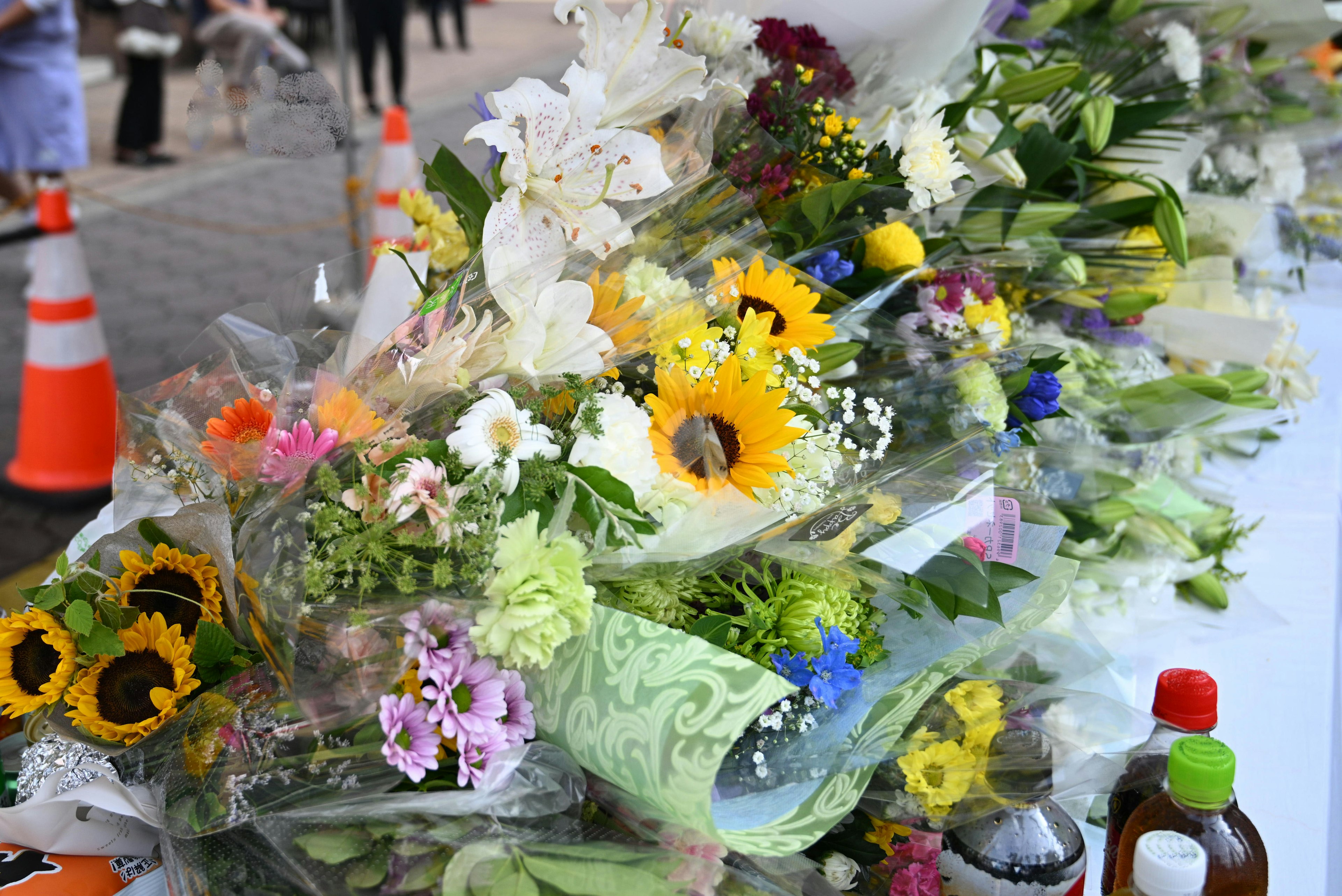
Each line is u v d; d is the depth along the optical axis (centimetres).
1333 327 254
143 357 407
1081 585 146
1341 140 247
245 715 90
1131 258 168
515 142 92
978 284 139
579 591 81
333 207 604
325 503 83
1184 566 154
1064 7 187
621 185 97
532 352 91
